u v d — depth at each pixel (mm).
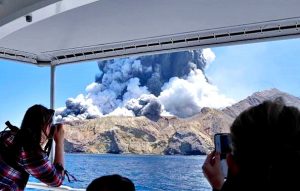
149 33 4941
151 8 4164
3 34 3879
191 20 4477
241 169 701
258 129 687
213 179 921
